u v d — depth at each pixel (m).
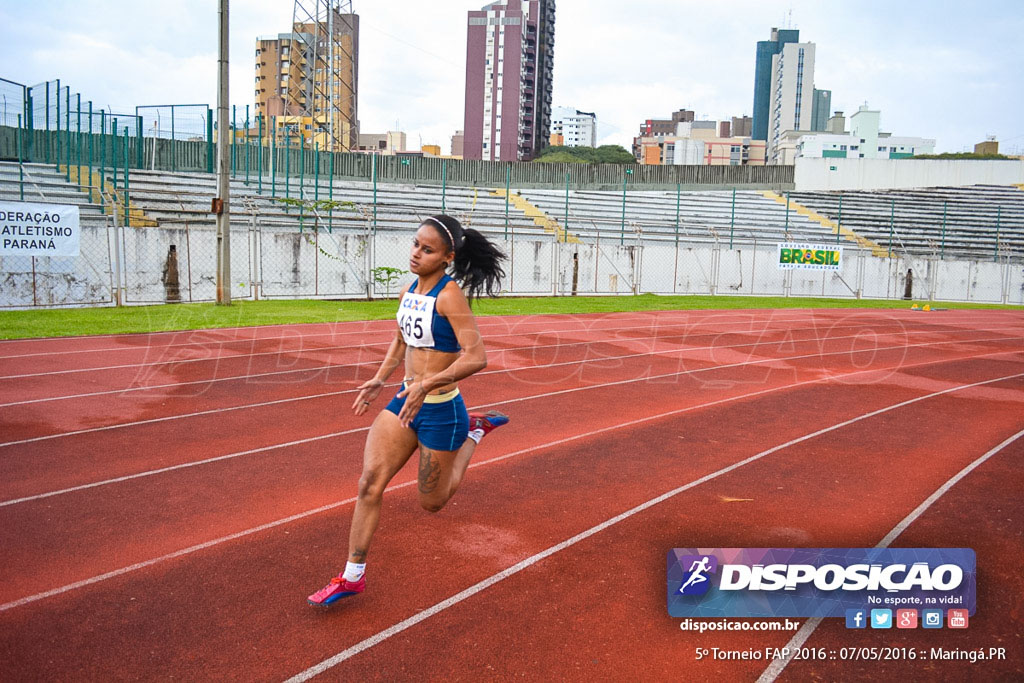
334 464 5.94
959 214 39.53
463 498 5.22
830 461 6.41
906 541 4.61
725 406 8.60
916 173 44.44
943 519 5.01
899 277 30.81
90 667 3.09
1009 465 6.39
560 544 4.45
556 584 3.94
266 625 3.46
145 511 4.84
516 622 3.54
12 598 3.66
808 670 3.22
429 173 35.69
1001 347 15.41
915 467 6.28
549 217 31.39
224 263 17.56
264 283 20.34
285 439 6.63
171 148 27.56
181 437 6.61
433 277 3.72
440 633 3.43
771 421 7.89
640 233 30.50
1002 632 3.57
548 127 116.81
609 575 4.06
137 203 21.47
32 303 15.92
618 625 3.54
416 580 3.94
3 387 8.38
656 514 5.00
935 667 3.26
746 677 3.15
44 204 15.46
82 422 7.00
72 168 22.75
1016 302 31.69
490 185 37.62
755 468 6.14
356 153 33.75
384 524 4.69
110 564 4.06
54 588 3.77
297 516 4.82
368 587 3.85
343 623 3.49
